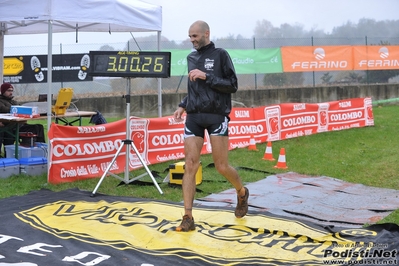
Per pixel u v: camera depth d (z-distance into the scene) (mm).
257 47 20109
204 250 4324
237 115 10984
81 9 7285
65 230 4848
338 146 11328
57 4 7031
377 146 11336
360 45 20953
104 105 18078
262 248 4395
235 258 4137
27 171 7664
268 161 9484
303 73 21797
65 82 17641
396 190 7285
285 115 12422
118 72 6305
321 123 13586
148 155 8828
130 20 8148
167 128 9227
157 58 6238
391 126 14766
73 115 9086
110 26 10070
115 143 8062
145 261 4035
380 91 22016
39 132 9023
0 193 6531
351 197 6801
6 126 8039
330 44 21453
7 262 3949
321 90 21047
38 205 5801
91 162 7641
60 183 7164
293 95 20641
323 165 9109
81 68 17500
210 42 5023
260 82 20766
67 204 5863
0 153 8602
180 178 7047
